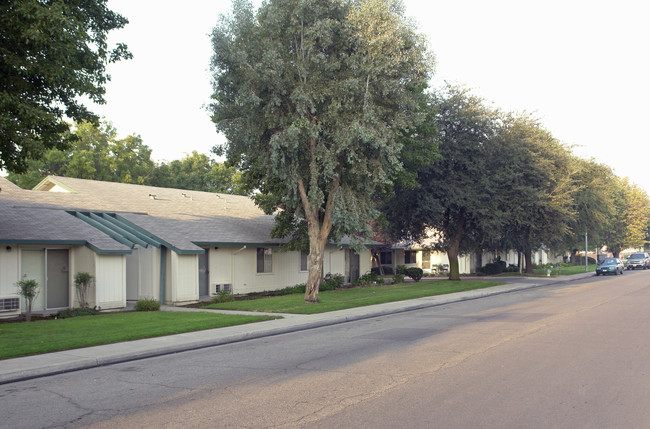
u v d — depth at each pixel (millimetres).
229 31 19844
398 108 20938
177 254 21625
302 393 7594
